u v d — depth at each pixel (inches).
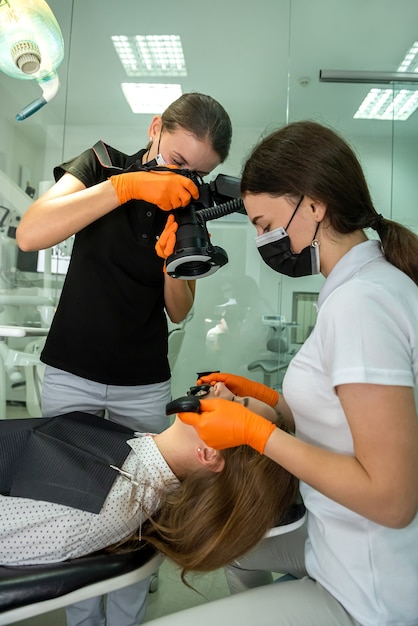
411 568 27.4
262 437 27.5
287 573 42.8
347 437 28.0
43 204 40.1
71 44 86.7
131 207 45.3
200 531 35.3
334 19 85.7
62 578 29.1
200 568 35.0
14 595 27.5
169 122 42.2
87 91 88.1
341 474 24.0
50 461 35.5
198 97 42.7
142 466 37.7
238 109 88.8
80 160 45.4
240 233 92.4
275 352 93.7
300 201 29.2
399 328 24.9
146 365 48.8
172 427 39.4
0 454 37.0
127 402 49.1
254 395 45.7
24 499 33.8
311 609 28.7
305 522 42.5
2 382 93.5
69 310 45.8
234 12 85.8
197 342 94.7
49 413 47.2
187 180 37.0
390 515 22.8
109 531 33.9
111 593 44.6
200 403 30.9
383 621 26.5
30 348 91.7
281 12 85.7
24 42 45.6
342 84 87.7
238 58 87.7
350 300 25.3
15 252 90.2
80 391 46.8
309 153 28.6
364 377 23.1
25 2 44.4
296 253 31.4
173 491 38.2
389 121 87.1
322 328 27.5
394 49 86.3
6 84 87.9
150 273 46.8
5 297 90.5
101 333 45.6
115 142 89.4
